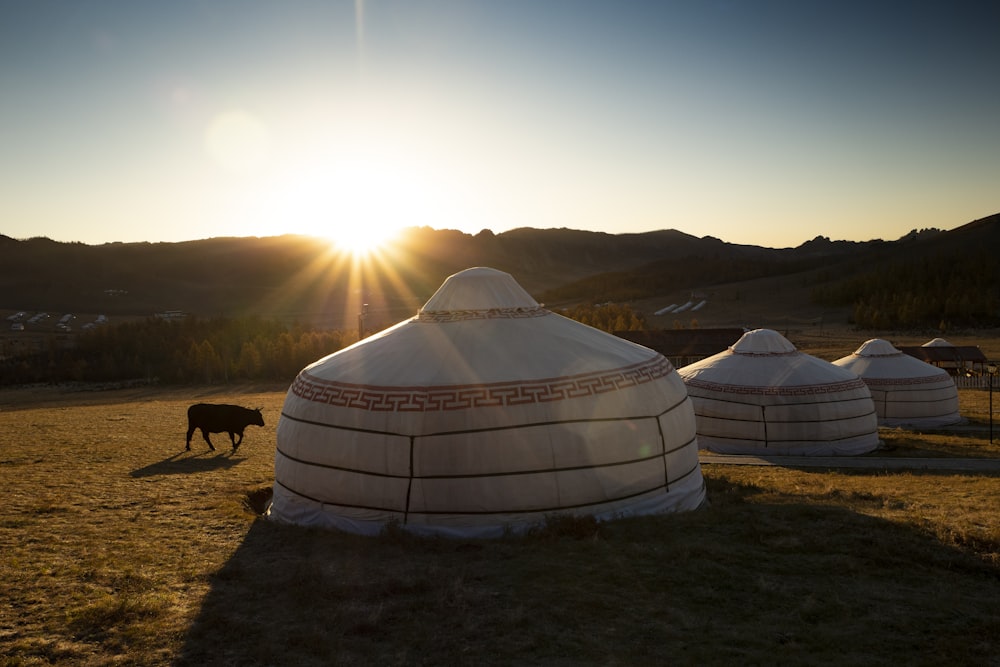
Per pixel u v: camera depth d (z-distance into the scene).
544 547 10.13
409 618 7.71
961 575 8.91
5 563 9.41
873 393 34.44
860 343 89.31
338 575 9.05
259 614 7.84
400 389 11.66
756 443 24.75
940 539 10.15
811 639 7.16
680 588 8.50
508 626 7.48
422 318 13.97
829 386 24.97
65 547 10.19
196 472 16.44
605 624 7.55
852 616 7.69
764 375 25.47
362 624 7.51
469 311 13.66
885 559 9.37
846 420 24.83
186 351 93.69
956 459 23.00
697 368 27.16
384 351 12.97
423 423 11.21
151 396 60.28
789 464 21.97
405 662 6.74
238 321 108.31
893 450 25.39
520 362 12.09
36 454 18.88
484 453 11.07
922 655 6.81
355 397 11.87
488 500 11.05
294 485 12.39
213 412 19.72
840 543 10.02
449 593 8.38
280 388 65.56
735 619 7.68
